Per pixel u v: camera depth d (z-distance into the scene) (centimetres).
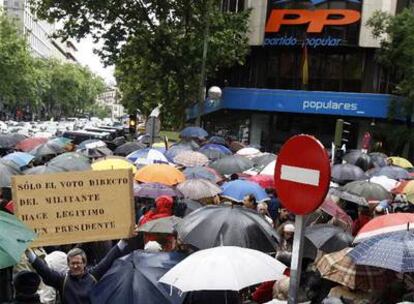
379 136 3578
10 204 873
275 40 3612
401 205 1216
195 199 1080
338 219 901
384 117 3431
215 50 3105
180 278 516
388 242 546
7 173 1084
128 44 3250
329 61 3672
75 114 14062
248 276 516
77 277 615
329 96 3525
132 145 1955
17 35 6194
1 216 475
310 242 775
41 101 9931
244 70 3888
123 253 661
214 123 4128
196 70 3186
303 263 778
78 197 652
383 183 1414
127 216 664
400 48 3209
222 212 658
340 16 3503
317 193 410
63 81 10575
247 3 3694
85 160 1308
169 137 2586
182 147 1798
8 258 429
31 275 545
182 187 1102
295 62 3738
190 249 685
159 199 912
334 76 3662
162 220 803
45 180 646
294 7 3581
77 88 10931
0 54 5794
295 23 3562
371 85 3588
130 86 3809
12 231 459
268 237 649
